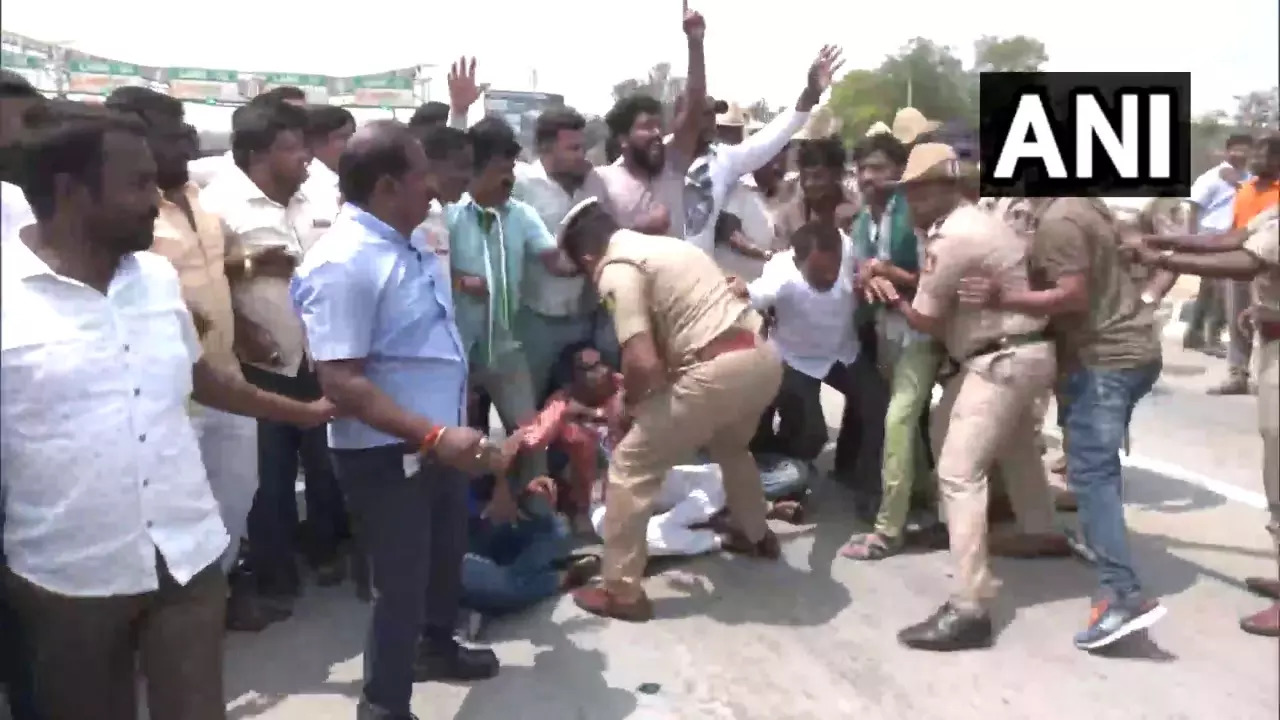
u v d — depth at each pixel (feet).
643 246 12.88
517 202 15.55
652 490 13.28
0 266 6.78
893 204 16.11
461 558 11.66
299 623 13.53
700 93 16.61
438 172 13.33
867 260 16.42
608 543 13.44
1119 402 12.27
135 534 7.30
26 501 7.10
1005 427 12.57
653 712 11.29
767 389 13.12
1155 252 12.10
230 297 12.20
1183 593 14.10
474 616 13.26
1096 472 12.40
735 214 20.57
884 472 15.46
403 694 10.16
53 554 7.14
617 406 15.47
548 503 14.71
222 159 16.49
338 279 9.00
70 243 7.04
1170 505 17.62
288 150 12.92
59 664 7.50
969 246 12.30
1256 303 12.14
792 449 17.72
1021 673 12.02
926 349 15.17
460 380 10.05
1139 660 12.26
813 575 14.96
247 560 13.98
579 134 16.38
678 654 12.60
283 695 11.68
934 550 15.81
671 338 12.84
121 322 7.20
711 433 13.17
